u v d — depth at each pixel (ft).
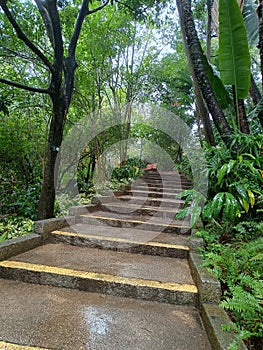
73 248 8.27
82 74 16.94
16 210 13.23
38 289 5.90
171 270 6.73
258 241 5.95
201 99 11.25
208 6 15.72
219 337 3.75
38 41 15.01
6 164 16.72
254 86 12.38
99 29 16.39
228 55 9.46
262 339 3.92
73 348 3.91
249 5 13.06
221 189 8.84
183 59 21.58
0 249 6.66
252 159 8.26
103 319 4.74
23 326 4.37
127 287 5.76
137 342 4.11
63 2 13.24
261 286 4.22
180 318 4.94
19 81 15.93
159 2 15.56
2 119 16.34
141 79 19.52
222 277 5.55
